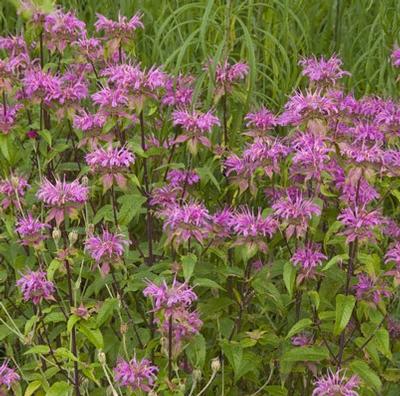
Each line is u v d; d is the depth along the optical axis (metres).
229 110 5.72
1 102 5.25
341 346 4.21
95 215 4.75
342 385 4.02
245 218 4.25
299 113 4.42
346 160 4.20
